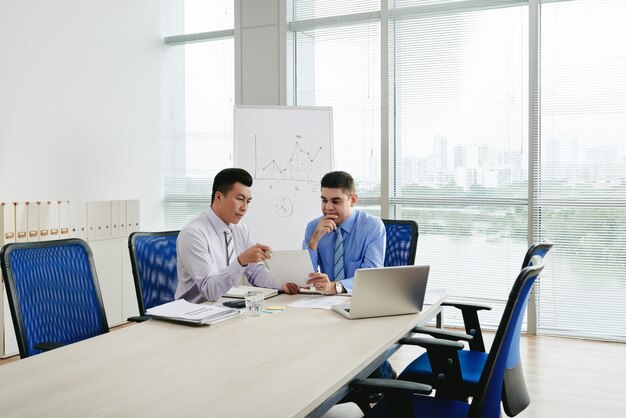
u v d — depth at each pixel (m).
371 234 2.91
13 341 3.88
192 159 5.67
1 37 4.15
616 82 4.16
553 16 4.30
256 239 4.28
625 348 4.02
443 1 4.60
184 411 1.23
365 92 4.88
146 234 2.73
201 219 2.66
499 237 4.52
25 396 1.33
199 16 5.56
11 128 4.24
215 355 1.64
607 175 4.20
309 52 5.07
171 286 2.75
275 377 1.45
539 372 3.53
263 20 5.05
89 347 1.74
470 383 2.09
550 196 4.35
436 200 4.68
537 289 4.38
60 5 4.59
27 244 2.07
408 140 4.77
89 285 2.26
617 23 4.14
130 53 5.29
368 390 1.48
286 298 2.52
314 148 4.41
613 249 4.20
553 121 4.32
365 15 4.81
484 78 4.51
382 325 2.01
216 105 5.54
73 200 4.75
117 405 1.26
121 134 5.22
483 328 4.55
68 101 4.69
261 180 4.32
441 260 4.70
